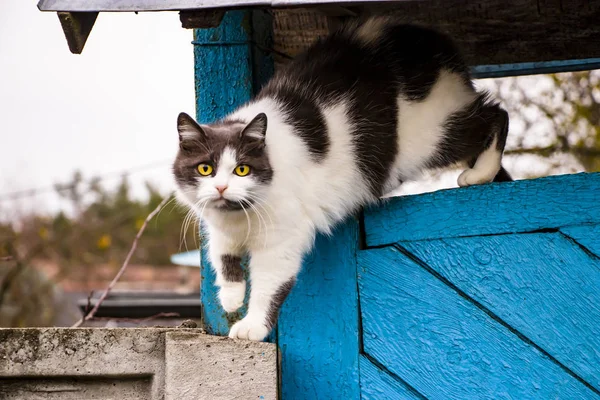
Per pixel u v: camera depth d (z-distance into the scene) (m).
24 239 12.29
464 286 3.29
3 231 11.89
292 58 4.25
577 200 3.24
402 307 3.32
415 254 3.35
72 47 3.10
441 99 3.90
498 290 3.26
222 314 3.54
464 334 3.26
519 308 3.23
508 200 3.29
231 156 3.32
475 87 4.16
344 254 3.40
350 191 3.49
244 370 3.05
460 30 4.49
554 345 3.20
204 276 3.59
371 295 3.36
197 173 3.39
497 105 3.93
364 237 3.43
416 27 4.07
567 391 3.17
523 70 4.86
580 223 3.23
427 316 3.30
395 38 3.96
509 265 3.26
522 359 3.21
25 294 12.11
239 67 3.72
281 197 3.32
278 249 3.34
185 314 7.64
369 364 3.31
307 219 3.38
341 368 3.34
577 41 4.46
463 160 3.94
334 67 3.79
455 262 3.30
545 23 4.46
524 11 4.45
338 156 3.51
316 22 4.25
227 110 3.72
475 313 3.26
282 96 3.66
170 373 3.06
